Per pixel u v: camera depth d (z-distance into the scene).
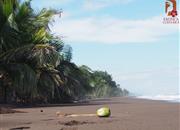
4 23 29.70
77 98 53.22
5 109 20.61
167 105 31.17
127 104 35.94
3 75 30.84
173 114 18.62
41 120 15.12
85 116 17.50
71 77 46.75
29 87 30.27
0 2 29.83
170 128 11.64
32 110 23.48
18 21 30.75
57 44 40.84
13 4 30.94
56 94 43.06
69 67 46.00
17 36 30.30
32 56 31.31
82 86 50.62
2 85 32.28
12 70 30.44
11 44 30.20
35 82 30.55
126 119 15.48
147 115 18.06
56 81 38.84
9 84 31.95
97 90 112.81
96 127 12.10
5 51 30.23
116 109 24.95
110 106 30.70
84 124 13.21
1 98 33.09
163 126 12.27
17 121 14.61
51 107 28.89
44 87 38.00
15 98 35.66
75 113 20.02
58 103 41.38
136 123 13.45
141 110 23.14
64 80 44.53
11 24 29.38
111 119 15.60
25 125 12.93
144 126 12.31
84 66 54.78
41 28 32.47
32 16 32.62
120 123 13.49
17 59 31.19
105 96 120.06
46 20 32.91
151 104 34.94
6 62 30.25
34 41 31.48
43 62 31.89
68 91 45.41
